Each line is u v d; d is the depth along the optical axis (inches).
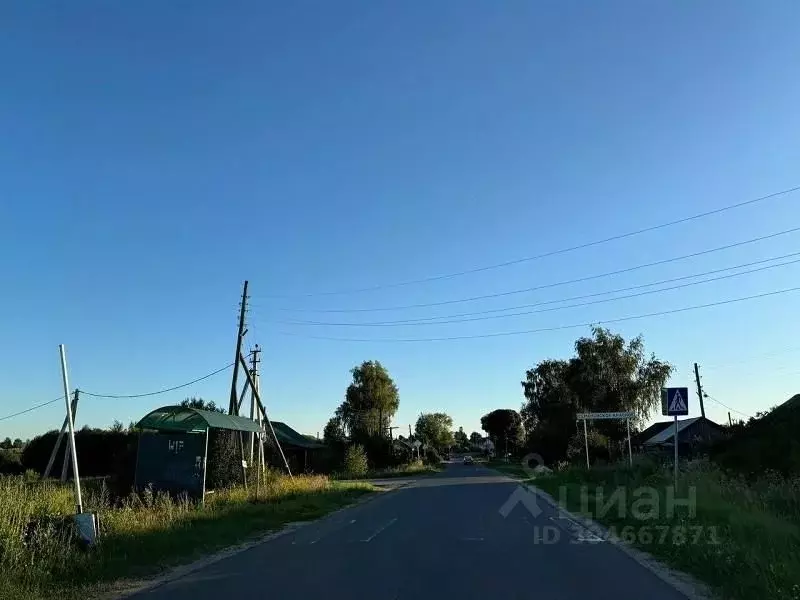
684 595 346.6
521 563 445.4
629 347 2111.2
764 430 1010.7
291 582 388.5
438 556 479.5
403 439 4212.6
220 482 1043.9
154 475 931.3
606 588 363.6
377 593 354.6
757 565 357.4
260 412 1376.7
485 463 4301.2
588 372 2108.8
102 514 571.2
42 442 2117.4
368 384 3420.3
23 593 347.3
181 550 500.4
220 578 406.3
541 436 2295.8
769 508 544.1
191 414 956.6
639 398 2049.7
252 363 1400.1
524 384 3117.6
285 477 1241.4
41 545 415.5
